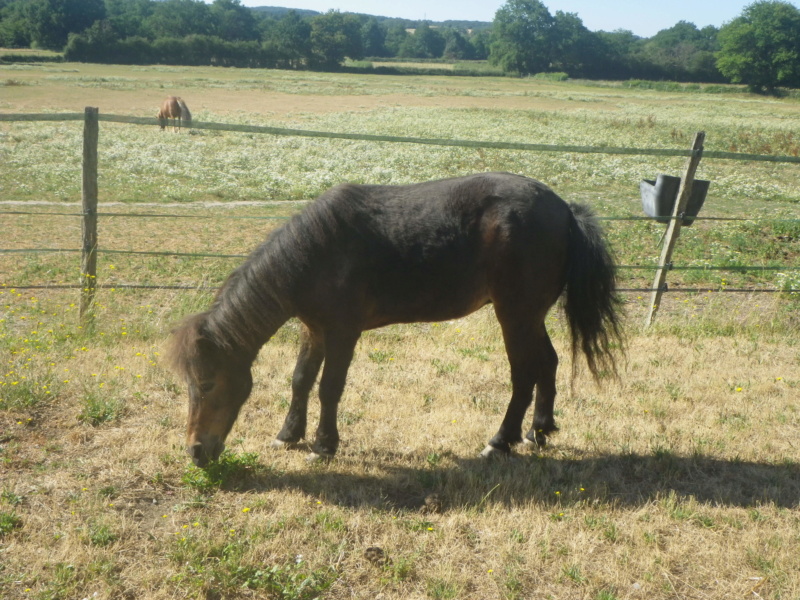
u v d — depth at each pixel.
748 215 17.39
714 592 3.71
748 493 4.75
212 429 4.52
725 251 13.30
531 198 4.82
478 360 7.34
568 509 4.46
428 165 24.05
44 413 5.58
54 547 3.88
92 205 7.86
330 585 3.66
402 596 3.62
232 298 4.61
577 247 4.98
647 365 7.23
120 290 9.34
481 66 149.62
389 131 34.34
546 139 32.91
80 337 7.45
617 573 3.81
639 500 4.62
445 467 5.04
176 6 139.38
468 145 7.71
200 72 84.75
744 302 9.93
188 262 11.45
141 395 5.98
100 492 4.44
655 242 13.95
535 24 130.88
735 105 67.25
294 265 4.64
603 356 5.20
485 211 4.81
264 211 16.80
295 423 5.27
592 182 21.61
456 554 3.96
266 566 3.80
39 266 10.94
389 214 4.79
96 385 6.09
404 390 6.46
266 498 4.51
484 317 8.86
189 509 4.36
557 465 5.04
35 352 6.84
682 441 5.53
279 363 7.04
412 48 190.62
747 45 95.69
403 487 4.75
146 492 4.53
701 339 8.19
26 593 3.49
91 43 92.06
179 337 4.39
